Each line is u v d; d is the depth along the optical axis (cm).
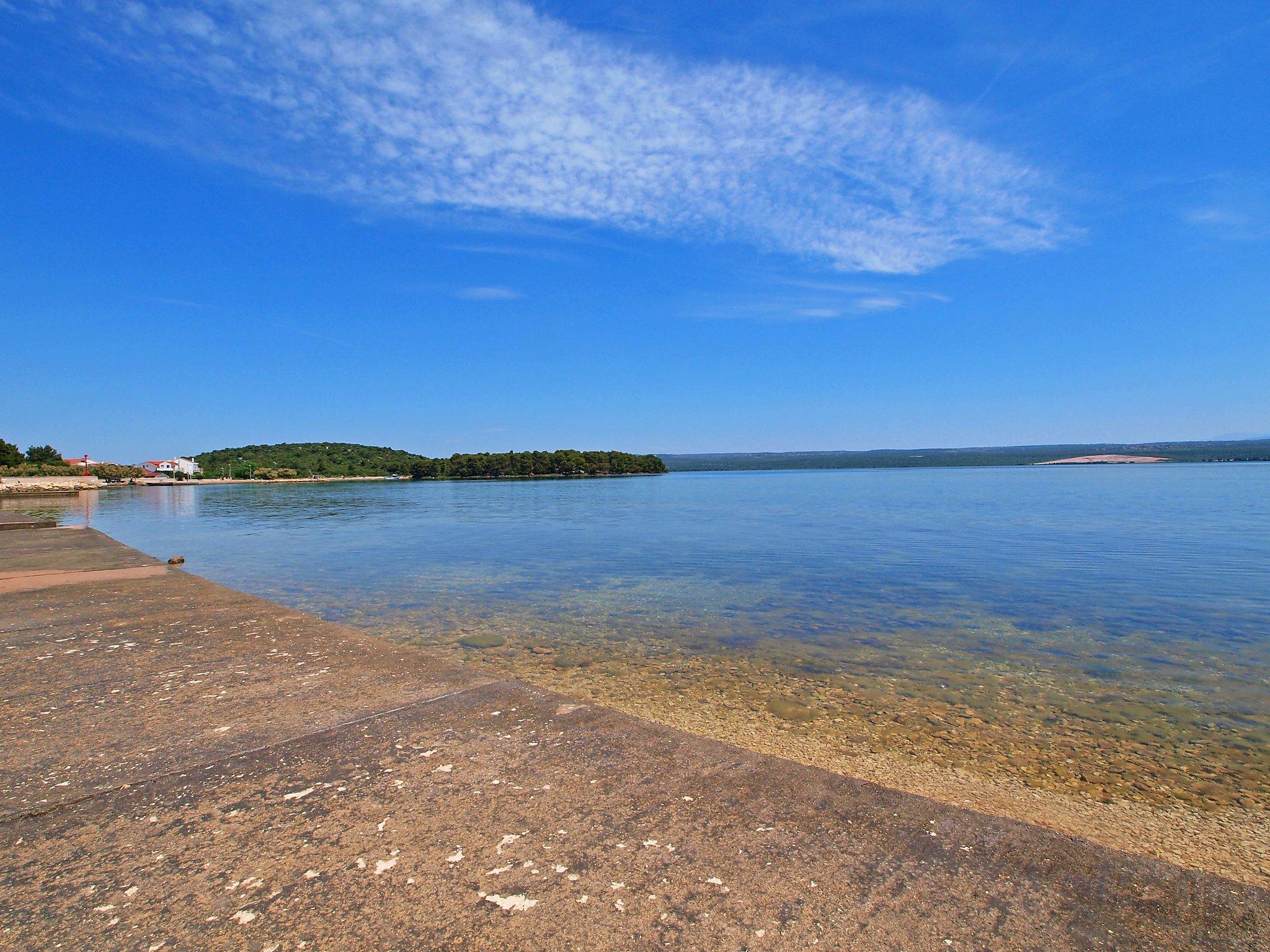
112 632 639
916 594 1186
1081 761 487
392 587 1289
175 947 201
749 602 1116
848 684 676
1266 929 216
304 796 300
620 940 205
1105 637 873
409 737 369
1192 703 618
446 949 201
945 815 286
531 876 238
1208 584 1279
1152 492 5094
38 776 323
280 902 224
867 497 4931
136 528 2848
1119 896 232
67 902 224
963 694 643
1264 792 438
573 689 659
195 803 295
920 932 211
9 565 1174
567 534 2467
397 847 256
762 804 293
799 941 205
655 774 321
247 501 5594
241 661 531
